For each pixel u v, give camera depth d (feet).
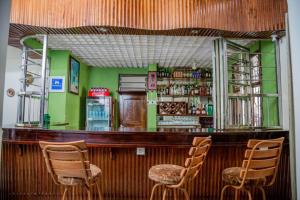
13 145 10.15
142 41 15.05
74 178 7.20
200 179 10.18
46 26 11.17
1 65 3.27
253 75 14.53
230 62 15.20
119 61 20.80
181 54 18.28
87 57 19.36
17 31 11.85
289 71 3.96
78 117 20.30
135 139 9.63
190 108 22.45
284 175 10.66
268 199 10.60
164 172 7.76
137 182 10.12
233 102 13.26
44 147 7.02
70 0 11.22
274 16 11.44
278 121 12.36
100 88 21.66
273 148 7.79
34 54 15.42
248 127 12.08
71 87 18.26
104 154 10.10
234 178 7.93
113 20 11.01
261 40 13.75
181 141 9.70
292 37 3.33
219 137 9.87
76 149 6.84
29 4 11.14
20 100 12.59
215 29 11.39
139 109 22.98
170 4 11.38
